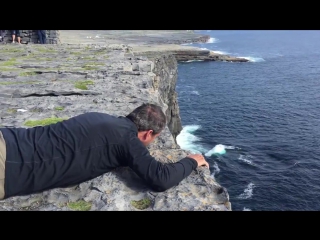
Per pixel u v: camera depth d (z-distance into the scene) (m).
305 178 34.41
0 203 4.05
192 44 149.62
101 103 7.19
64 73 9.80
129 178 4.52
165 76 37.66
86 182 4.42
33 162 4.09
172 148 5.47
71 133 4.22
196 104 60.38
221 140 43.78
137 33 158.88
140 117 4.60
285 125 49.38
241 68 94.88
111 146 4.27
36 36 28.55
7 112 6.63
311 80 80.19
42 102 7.21
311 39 177.00
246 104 60.22
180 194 4.17
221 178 34.56
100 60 12.59
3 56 13.91
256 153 39.94
